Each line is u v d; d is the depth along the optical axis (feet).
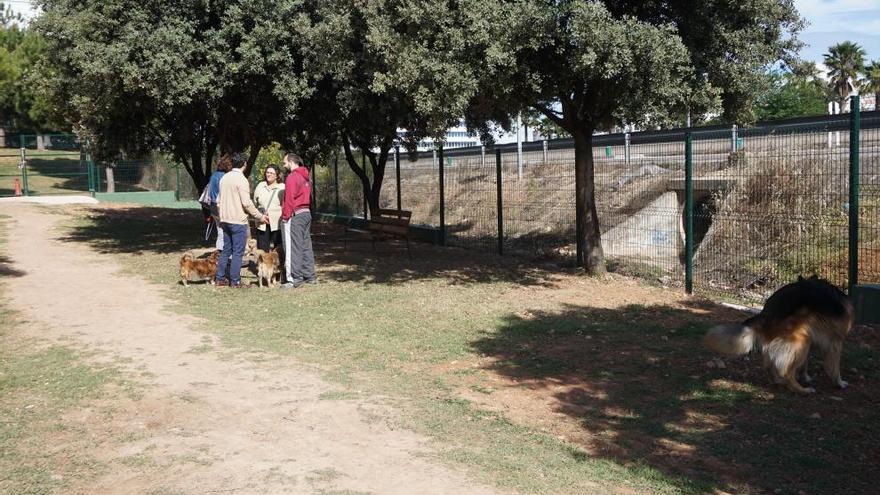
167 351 25.17
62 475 15.16
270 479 14.96
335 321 29.84
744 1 33.68
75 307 32.22
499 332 28.14
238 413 19.07
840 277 32.50
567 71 33.32
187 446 16.76
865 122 38.19
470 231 62.18
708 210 45.55
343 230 67.36
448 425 18.42
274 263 37.24
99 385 21.29
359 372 23.03
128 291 36.04
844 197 33.99
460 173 70.90
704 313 31.35
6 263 44.01
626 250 48.21
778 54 37.27
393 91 36.91
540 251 50.75
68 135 113.39
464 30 31.63
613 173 63.36
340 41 37.24
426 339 27.09
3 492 14.30
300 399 20.26
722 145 51.26
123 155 84.43
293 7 44.57
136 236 59.77
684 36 34.71
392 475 15.25
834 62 179.11
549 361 24.35
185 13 44.14
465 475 15.33
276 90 44.42
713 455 16.62
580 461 16.29
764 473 15.65
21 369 22.85
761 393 20.81
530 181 69.67
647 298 34.73
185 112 50.37
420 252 52.37
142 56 42.37
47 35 47.26
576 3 30.27
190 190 102.58
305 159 64.03
